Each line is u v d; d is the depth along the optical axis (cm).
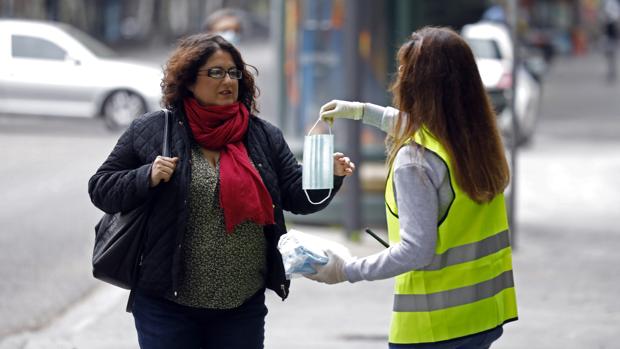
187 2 12406
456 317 739
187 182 797
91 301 1709
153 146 812
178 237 793
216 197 806
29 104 3200
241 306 831
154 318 817
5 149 3291
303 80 2405
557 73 8950
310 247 753
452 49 742
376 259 734
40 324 1547
